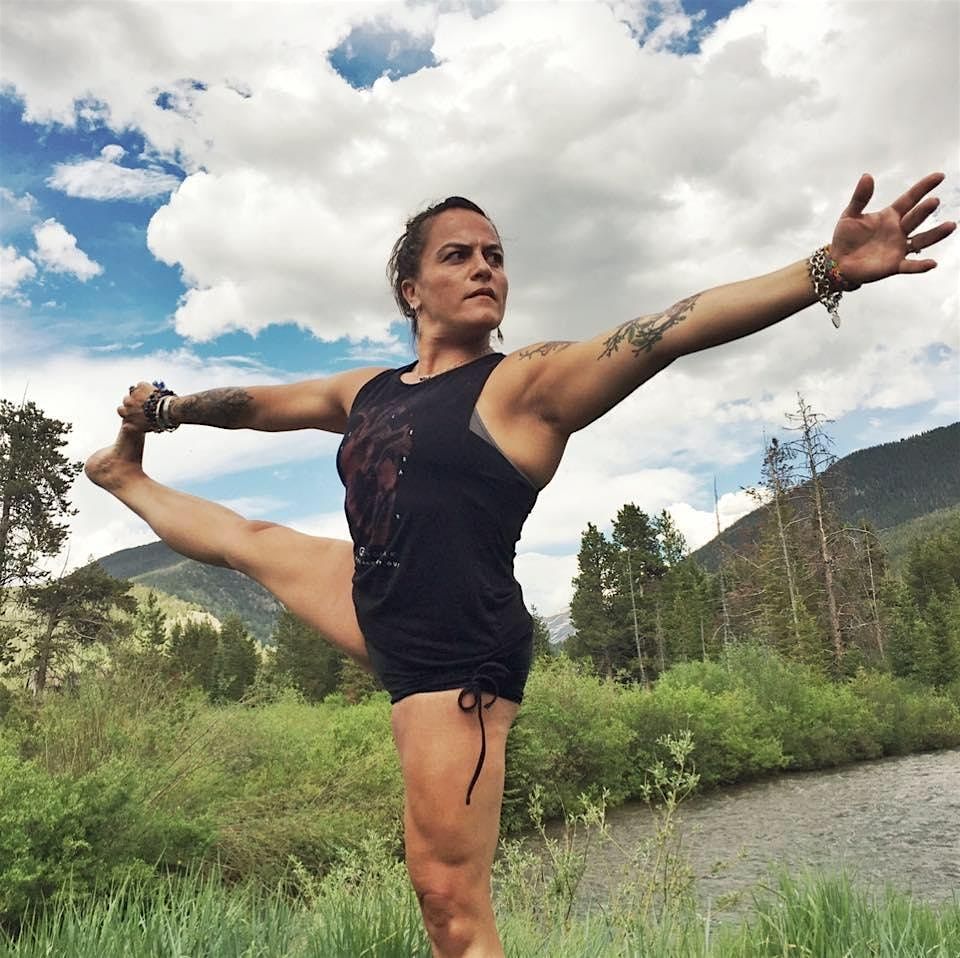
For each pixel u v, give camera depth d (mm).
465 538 1709
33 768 7141
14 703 9375
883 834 12977
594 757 16406
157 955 2836
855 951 3441
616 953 3156
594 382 1657
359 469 1840
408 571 1721
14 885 5836
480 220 2016
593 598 61125
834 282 1472
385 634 1771
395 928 2846
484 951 1689
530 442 1759
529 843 11289
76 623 31172
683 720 18734
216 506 2479
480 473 1724
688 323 1573
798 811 15383
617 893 4094
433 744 1686
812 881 4359
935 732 26266
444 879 1682
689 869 4281
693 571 63562
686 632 56188
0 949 2965
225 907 3414
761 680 25031
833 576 39188
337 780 10562
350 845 8219
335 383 2330
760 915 4105
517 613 1791
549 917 3885
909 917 3725
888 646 44094
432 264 1977
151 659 10789
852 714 24516
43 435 33344
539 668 18516
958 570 79375
